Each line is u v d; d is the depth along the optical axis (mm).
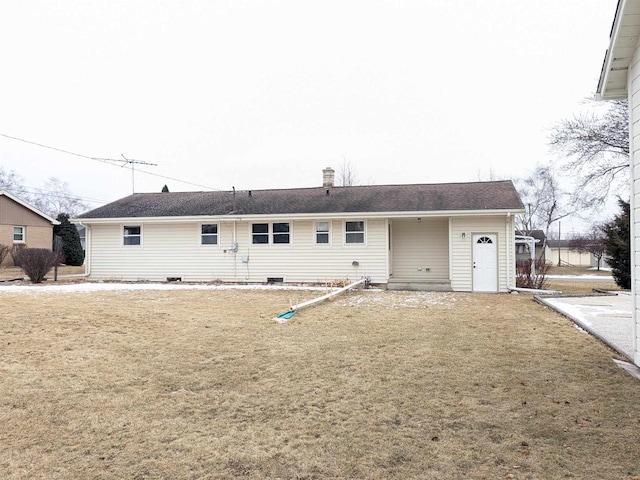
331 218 17156
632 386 5223
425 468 3371
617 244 18281
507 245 15852
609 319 9586
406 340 7859
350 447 3760
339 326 9180
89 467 3412
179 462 3500
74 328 8430
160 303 12188
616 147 22891
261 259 18109
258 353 7008
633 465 3354
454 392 5129
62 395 5047
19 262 18109
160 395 5113
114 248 19312
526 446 3713
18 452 3660
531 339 7887
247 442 3873
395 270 17906
